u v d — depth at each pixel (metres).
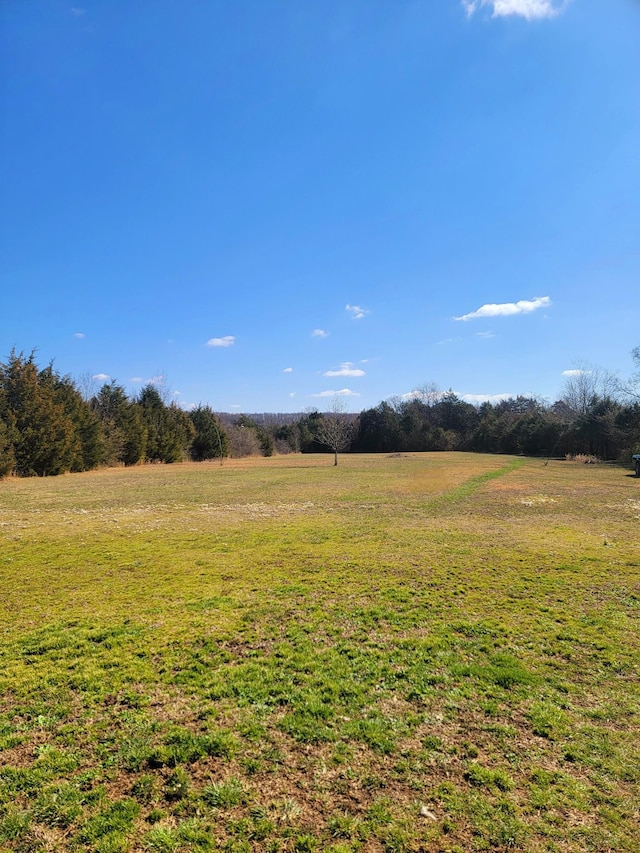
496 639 4.54
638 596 5.77
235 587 6.23
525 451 48.12
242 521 11.31
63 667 3.95
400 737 2.97
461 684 3.66
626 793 2.47
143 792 2.50
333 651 4.27
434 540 9.01
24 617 5.15
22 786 2.55
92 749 2.86
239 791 2.50
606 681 3.71
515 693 3.52
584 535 9.38
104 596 5.87
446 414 65.75
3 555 7.96
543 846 2.14
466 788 2.52
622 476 22.52
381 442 61.16
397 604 5.54
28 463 26.95
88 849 2.14
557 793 2.47
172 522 11.21
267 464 37.97
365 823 2.28
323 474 25.91
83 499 15.94
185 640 4.51
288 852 2.12
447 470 27.44
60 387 32.69
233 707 3.33
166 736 2.97
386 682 3.69
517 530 9.98
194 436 46.94
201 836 2.21
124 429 37.91
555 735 2.98
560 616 5.12
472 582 6.38
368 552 8.09
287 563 7.42
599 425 38.69
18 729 3.07
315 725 3.09
